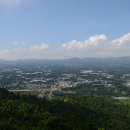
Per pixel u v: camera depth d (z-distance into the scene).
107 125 189.62
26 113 152.12
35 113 155.00
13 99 180.88
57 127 140.38
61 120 151.12
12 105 162.12
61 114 169.38
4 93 189.75
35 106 167.62
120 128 189.88
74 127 144.62
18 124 138.75
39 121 144.38
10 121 139.38
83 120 166.75
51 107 186.25
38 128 134.50
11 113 150.38
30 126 137.62
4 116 145.75
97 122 189.00
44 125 138.62
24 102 172.88
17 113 151.12
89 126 152.12
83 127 147.50
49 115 152.12
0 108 154.12
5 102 165.62
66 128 142.75
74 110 195.75
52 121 141.88
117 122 199.88
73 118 163.88
